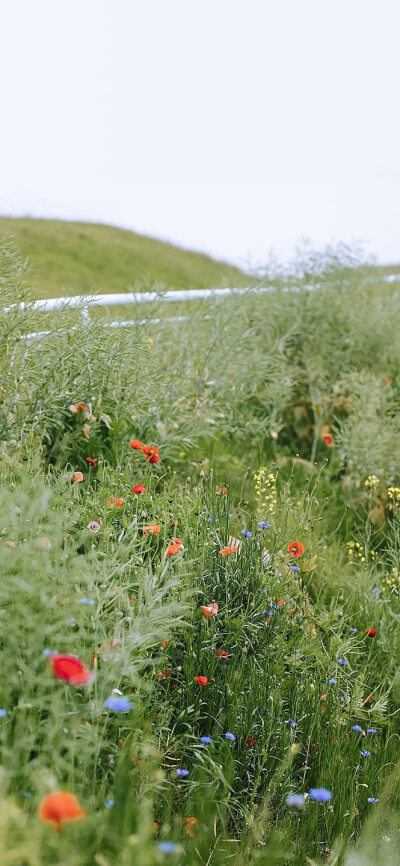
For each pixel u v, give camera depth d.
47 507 2.63
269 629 3.06
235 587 3.09
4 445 3.57
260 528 3.49
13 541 2.46
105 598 2.49
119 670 2.28
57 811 1.55
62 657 1.92
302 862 2.43
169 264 18.20
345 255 6.70
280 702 2.84
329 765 2.79
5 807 1.62
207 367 5.40
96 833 1.82
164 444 4.46
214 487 3.69
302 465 5.34
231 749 2.68
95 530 2.85
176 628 2.82
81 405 4.16
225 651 2.88
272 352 6.13
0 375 3.82
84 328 4.17
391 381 6.35
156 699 2.61
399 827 2.60
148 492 3.57
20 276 3.95
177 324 5.73
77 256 16.64
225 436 5.38
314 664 3.21
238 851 2.36
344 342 6.46
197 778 2.52
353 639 3.41
